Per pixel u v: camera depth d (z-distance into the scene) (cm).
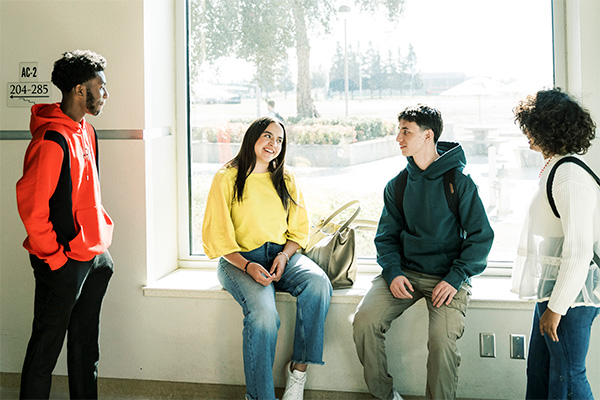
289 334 309
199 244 367
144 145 322
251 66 354
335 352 309
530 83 331
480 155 339
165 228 349
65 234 254
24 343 340
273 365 312
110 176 325
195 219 365
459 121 339
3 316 341
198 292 317
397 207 295
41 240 247
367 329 279
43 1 325
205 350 320
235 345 317
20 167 332
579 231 224
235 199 299
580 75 304
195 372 322
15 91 330
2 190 335
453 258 285
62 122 256
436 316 271
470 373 300
